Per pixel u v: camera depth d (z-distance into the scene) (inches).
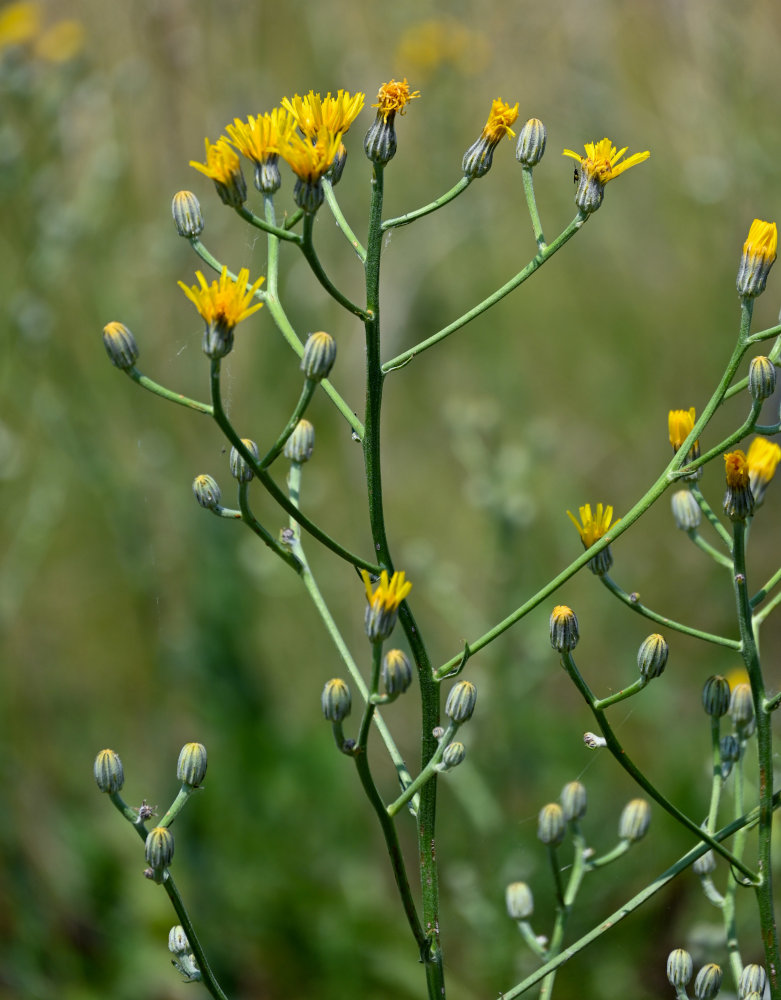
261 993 44.3
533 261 34.9
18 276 55.8
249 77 58.7
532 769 48.5
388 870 48.3
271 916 45.5
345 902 45.9
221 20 58.5
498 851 45.8
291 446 36.2
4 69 57.1
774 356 34.7
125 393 58.4
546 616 51.8
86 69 58.9
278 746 50.9
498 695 48.3
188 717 52.6
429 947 35.3
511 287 34.9
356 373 60.3
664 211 66.9
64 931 44.9
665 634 55.7
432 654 54.2
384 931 45.1
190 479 57.0
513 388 65.3
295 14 60.2
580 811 37.0
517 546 53.2
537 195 70.5
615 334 67.1
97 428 56.8
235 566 54.5
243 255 58.9
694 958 41.4
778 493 57.7
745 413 61.2
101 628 56.2
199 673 52.2
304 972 44.4
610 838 46.1
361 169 63.9
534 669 49.0
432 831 35.5
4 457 56.4
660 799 35.0
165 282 58.5
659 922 43.6
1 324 58.6
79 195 60.4
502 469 51.6
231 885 46.6
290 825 48.9
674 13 65.1
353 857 48.0
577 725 52.0
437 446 64.4
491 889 45.3
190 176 58.9
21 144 57.1
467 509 62.0
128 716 53.6
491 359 66.1
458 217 64.2
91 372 58.7
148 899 46.3
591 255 69.0
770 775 35.5
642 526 60.8
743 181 61.7
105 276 59.1
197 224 35.1
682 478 34.9
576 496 61.5
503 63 69.7
